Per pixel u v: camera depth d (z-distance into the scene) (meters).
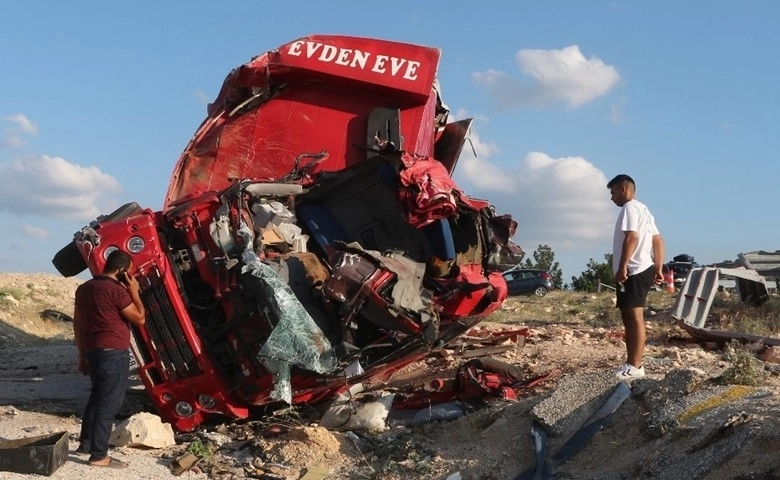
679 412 6.23
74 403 9.87
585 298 24.19
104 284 6.79
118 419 8.87
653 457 5.80
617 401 6.79
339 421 8.03
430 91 8.89
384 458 7.14
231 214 8.09
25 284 25.25
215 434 8.00
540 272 30.61
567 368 9.70
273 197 8.41
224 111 9.29
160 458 7.23
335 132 9.07
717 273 12.45
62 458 6.41
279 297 7.50
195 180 9.12
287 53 9.05
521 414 7.31
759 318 15.08
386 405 8.22
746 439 5.43
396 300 7.51
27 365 13.52
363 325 7.84
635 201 7.79
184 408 8.12
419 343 7.85
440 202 7.61
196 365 7.96
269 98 9.22
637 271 7.60
